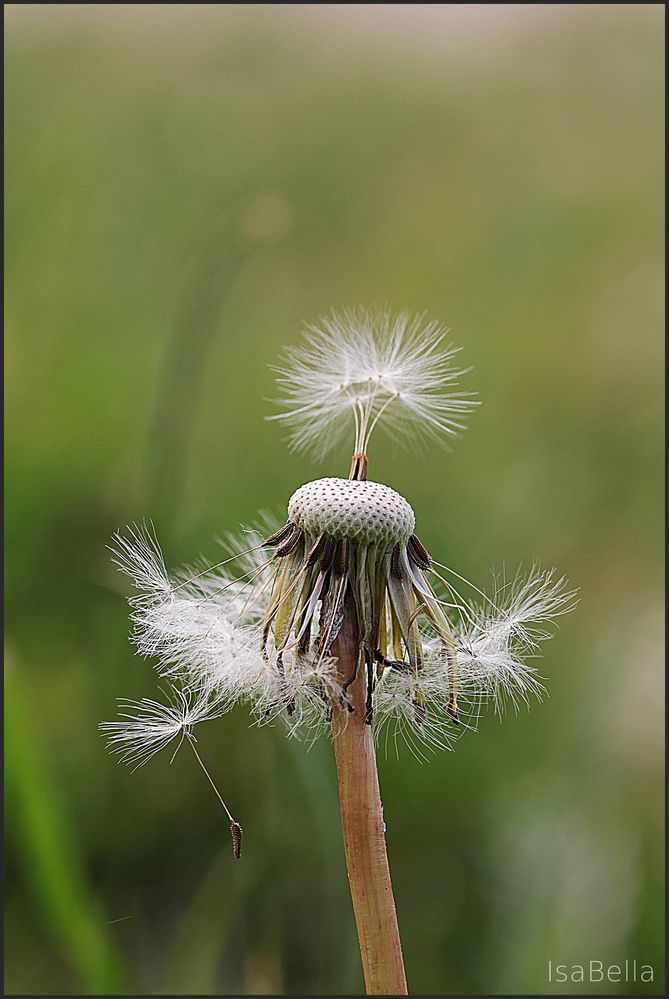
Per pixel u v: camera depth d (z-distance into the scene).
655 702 0.56
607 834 0.52
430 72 1.51
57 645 0.61
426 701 0.42
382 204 1.22
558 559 0.72
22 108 1.32
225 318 0.98
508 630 0.43
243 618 0.43
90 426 0.80
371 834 0.41
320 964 0.50
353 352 0.45
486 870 0.53
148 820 0.53
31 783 0.48
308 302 1.05
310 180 1.25
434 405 0.45
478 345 0.98
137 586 0.43
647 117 1.36
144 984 0.51
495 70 1.52
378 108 1.39
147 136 1.29
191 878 0.52
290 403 0.45
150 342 0.95
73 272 1.04
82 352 0.91
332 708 0.41
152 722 0.42
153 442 0.58
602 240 1.13
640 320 0.97
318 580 0.41
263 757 0.52
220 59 1.49
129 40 1.52
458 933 0.52
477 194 1.23
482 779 0.57
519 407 0.91
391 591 0.42
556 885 0.51
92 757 0.54
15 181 1.16
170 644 0.42
